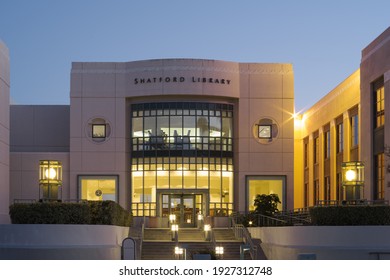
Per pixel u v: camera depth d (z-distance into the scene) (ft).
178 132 174.50
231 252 127.75
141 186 174.50
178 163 173.78
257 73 176.96
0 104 144.46
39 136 193.06
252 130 175.73
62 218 111.34
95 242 110.83
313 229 103.91
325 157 191.01
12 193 172.24
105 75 176.24
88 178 174.09
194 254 112.27
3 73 146.82
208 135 175.01
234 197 175.52
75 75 176.55
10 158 173.27
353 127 165.17
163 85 172.65
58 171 123.03
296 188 219.20
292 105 177.06
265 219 145.28
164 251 128.26
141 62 175.11
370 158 142.20
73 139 175.01
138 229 142.61
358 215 103.24
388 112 131.54
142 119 175.83
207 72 173.58
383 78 136.26
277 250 112.57
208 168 174.19
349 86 164.96
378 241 100.99
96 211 118.62
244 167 175.01
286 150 175.73
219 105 176.14
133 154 175.94
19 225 108.99
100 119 176.04
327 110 186.50
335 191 177.17
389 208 103.09
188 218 174.50
